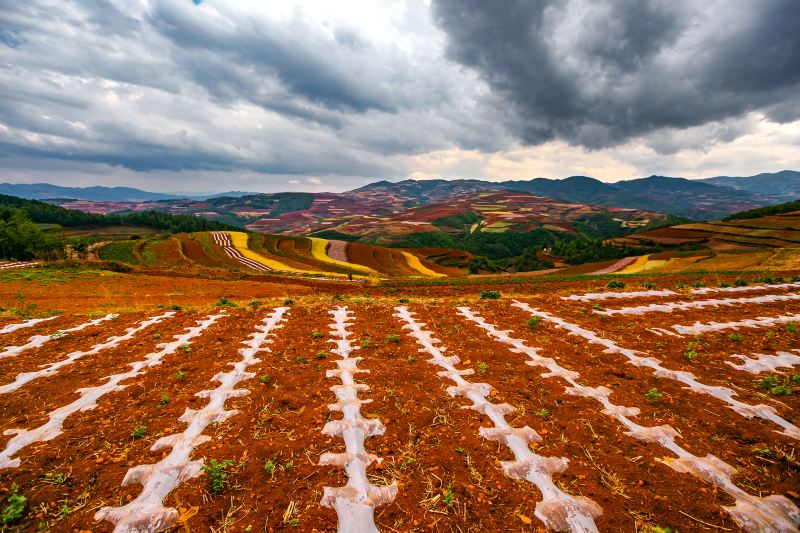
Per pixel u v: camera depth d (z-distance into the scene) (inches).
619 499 160.4
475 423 216.8
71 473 172.6
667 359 318.0
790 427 215.2
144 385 264.5
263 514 151.1
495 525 147.6
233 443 196.4
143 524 143.7
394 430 209.9
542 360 312.8
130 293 1002.7
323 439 199.8
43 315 589.6
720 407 237.6
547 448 194.5
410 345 351.6
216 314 474.9
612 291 637.9
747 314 460.1
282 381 273.7
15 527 143.6
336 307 508.1
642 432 209.0
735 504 157.1
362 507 152.9
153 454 187.5
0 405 236.2
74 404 236.4
